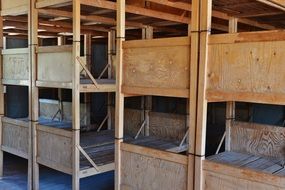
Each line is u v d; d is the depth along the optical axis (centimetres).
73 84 344
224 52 215
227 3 296
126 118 518
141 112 498
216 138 524
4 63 446
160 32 548
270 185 202
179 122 453
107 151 423
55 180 448
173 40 240
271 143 319
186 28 508
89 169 359
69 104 562
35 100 399
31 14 391
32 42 393
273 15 353
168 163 250
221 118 527
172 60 243
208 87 223
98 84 365
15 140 439
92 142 456
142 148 267
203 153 228
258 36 201
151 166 262
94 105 663
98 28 503
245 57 207
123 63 278
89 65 580
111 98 546
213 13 334
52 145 379
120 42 278
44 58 381
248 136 335
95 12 392
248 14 347
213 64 220
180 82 239
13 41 641
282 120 472
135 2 357
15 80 429
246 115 463
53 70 369
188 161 236
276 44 195
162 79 250
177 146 425
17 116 645
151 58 257
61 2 353
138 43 264
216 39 217
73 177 348
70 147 353
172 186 248
